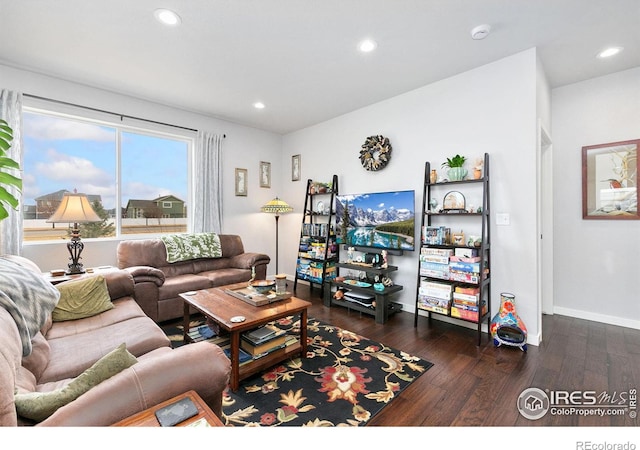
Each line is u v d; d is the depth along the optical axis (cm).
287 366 217
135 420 85
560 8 204
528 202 259
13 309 130
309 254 429
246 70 294
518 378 200
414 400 177
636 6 201
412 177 342
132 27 226
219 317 200
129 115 357
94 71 296
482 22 220
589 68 287
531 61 256
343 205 396
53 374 137
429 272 293
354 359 228
